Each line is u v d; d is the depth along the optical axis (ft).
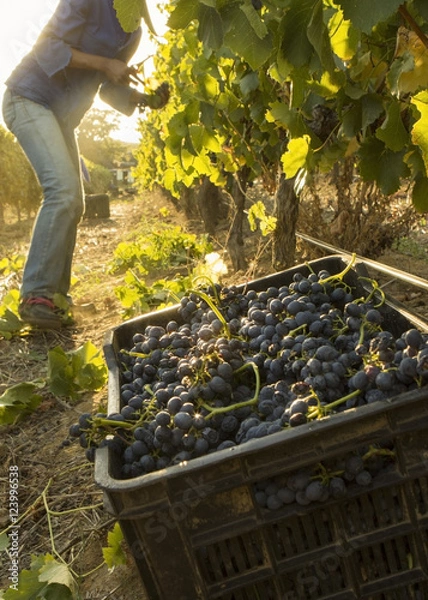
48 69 16.11
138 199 92.79
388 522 5.11
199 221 40.50
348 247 16.78
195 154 13.08
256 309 7.94
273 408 6.07
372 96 8.98
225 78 14.34
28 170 62.13
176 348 7.87
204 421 5.83
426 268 17.99
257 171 16.72
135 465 5.87
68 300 18.38
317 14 4.57
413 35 6.18
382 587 5.14
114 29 16.67
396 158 8.44
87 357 12.59
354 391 5.65
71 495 9.23
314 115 11.44
